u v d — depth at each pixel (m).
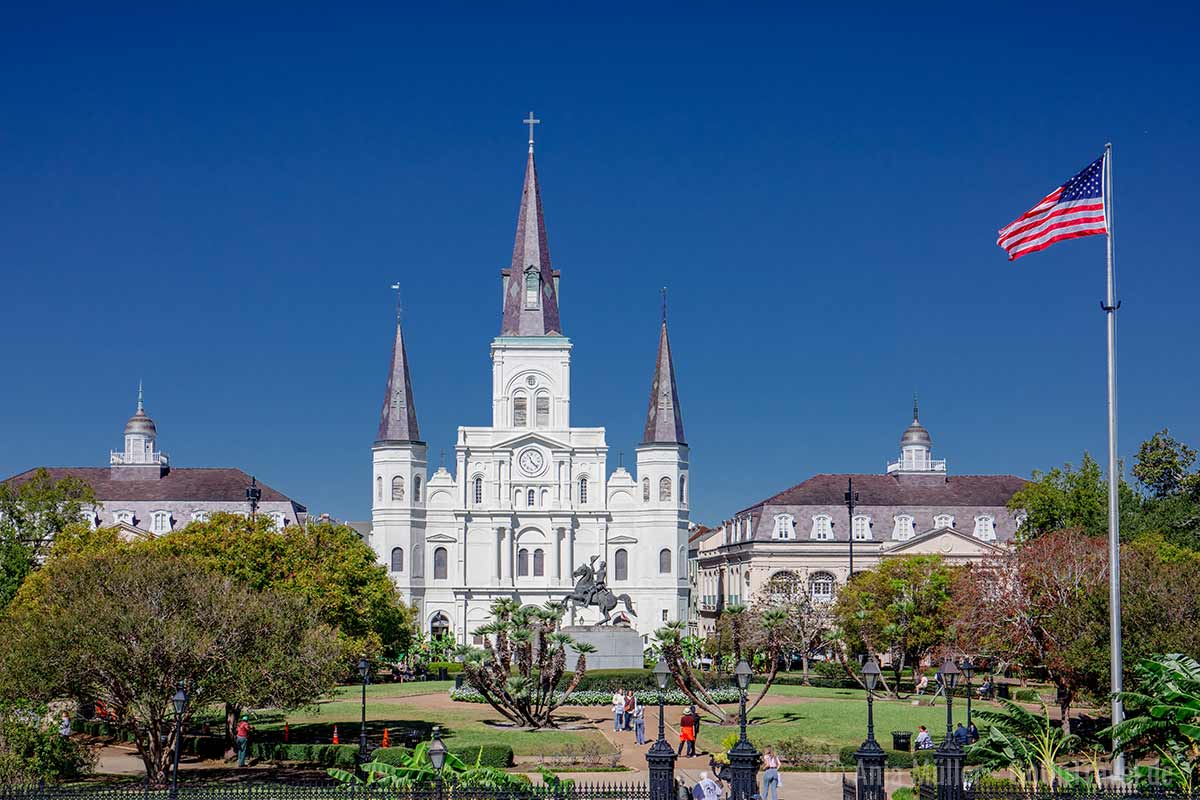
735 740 49.69
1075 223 38.91
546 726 59.50
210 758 51.03
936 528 119.44
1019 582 60.41
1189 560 60.09
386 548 127.81
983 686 72.88
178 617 43.78
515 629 59.38
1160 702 35.06
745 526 128.88
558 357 133.88
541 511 130.75
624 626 78.50
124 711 44.25
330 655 46.34
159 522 126.88
